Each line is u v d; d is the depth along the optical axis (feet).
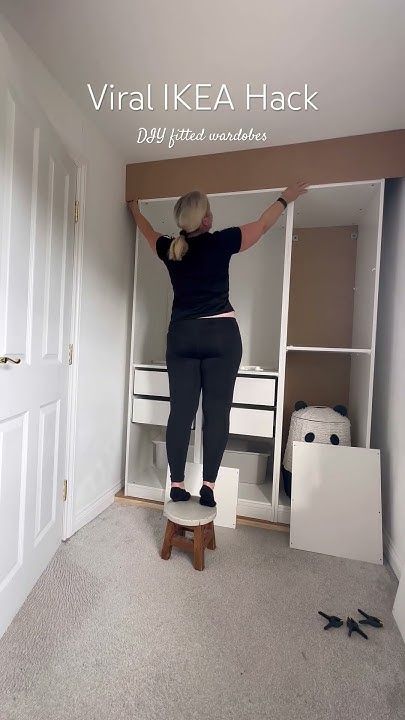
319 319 7.73
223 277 5.24
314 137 5.90
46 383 4.58
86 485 6.12
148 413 6.97
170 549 5.20
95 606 4.17
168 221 7.80
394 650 3.71
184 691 3.16
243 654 3.59
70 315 5.40
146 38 4.08
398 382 5.44
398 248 5.72
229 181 6.38
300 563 5.25
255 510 6.49
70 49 4.28
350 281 7.59
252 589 4.61
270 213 5.51
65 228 4.98
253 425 6.39
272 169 6.17
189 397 5.28
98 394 6.35
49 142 4.34
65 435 5.40
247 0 3.56
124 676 3.28
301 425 6.54
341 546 5.50
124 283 7.11
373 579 4.93
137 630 3.83
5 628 3.71
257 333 7.96
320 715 3.01
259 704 3.08
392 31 3.87
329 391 7.71
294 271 7.84
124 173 6.86
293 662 3.52
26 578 4.19
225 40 4.07
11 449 3.73
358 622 4.07
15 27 3.99
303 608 4.29
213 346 5.10
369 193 6.15
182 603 4.29
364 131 5.72
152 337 7.88
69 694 3.08
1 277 3.40
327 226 7.66
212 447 5.20
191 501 5.45
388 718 3.00
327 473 5.81
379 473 5.66
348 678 3.36
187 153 6.50
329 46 4.10
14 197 3.58
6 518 3.67
